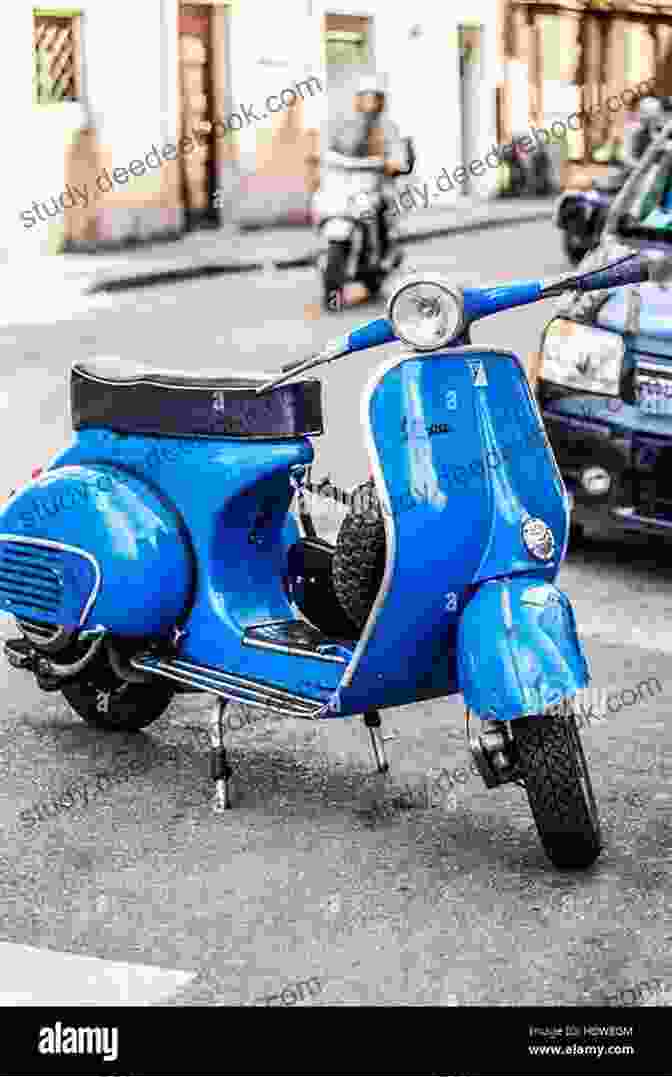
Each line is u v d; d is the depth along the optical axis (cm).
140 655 628
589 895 532
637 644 795
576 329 908
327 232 1859
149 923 517
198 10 2772
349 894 534
